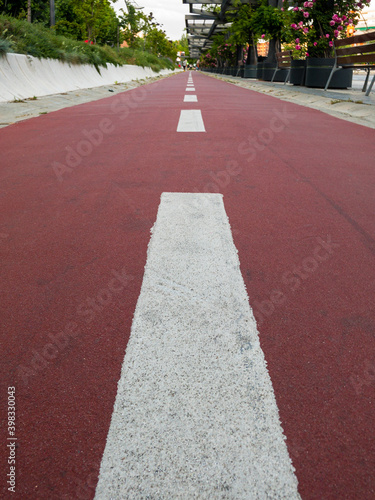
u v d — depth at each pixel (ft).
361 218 7.06
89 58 49.60
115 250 5.79
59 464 2.71
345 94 29.58
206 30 157.38
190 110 22.76
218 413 3.05
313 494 2.51
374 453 2.80
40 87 31.07
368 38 26.16
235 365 3.53
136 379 3.39
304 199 7.98
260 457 2.72
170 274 5.05
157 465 2.67
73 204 7.76
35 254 5.73
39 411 3.12
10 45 30.35
